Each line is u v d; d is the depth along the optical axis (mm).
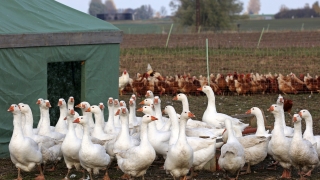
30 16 12812
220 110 17078
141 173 9594
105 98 13836
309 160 9570
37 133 11250
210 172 10602
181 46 36562
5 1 12969
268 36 43156
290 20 91312
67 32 12648
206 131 11141
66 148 9867
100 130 11000
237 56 31406
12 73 11719
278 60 29422
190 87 20188
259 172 10578
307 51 32125
